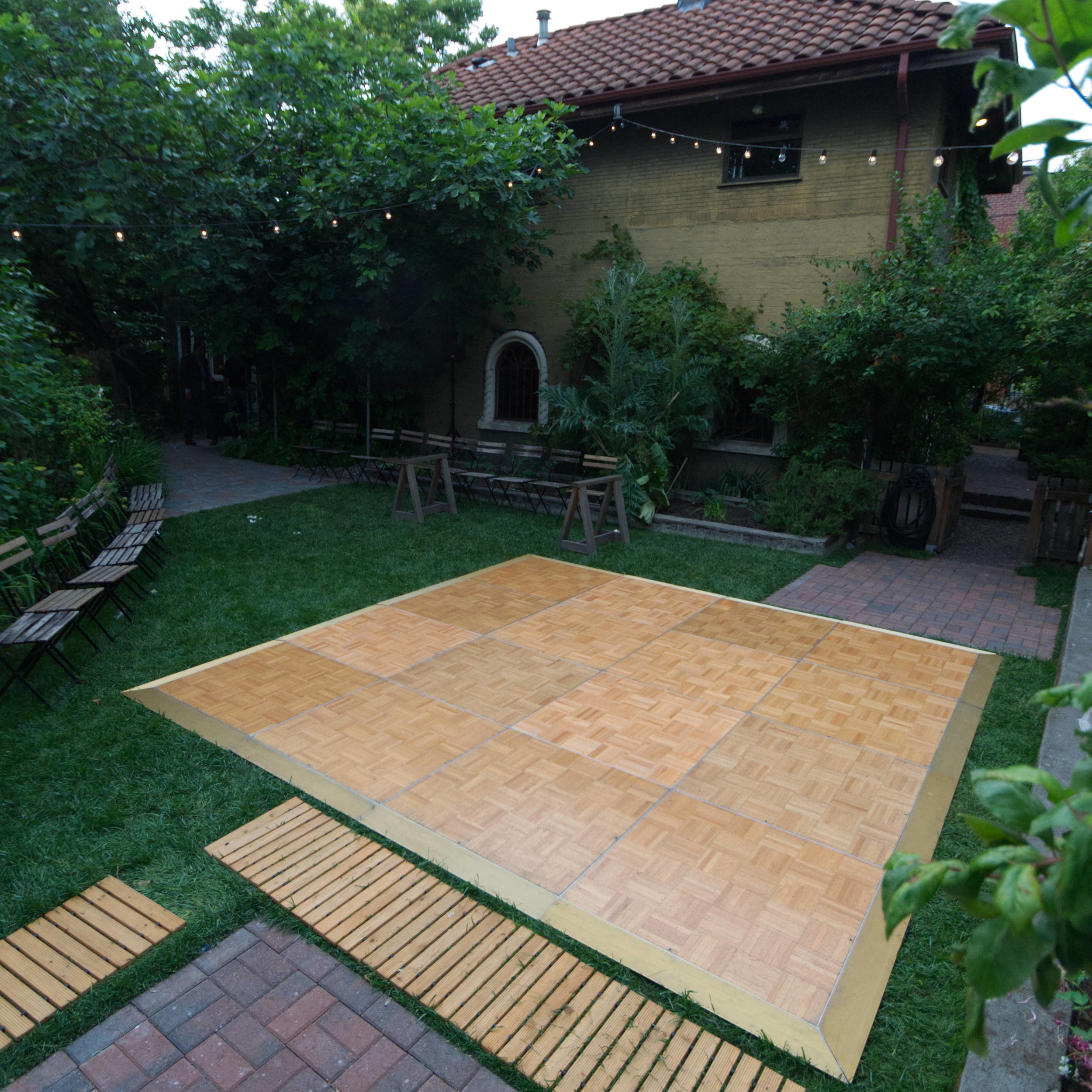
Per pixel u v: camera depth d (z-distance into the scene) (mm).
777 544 9367
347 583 7797
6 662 5035
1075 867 957
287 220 12281
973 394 10367
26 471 6840
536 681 5688
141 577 7762
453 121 10898
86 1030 2887
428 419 14375
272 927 3350
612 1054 2764
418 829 3967
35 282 9492
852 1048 2783
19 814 3996
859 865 3742
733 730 5012
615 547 9328
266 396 15414
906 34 9039
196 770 4438
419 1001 2984
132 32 11766
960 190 12047
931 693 5574
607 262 11945
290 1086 2682
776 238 10469
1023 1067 2373
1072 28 984
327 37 12156
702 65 10477
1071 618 5977
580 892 3541
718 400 10617
